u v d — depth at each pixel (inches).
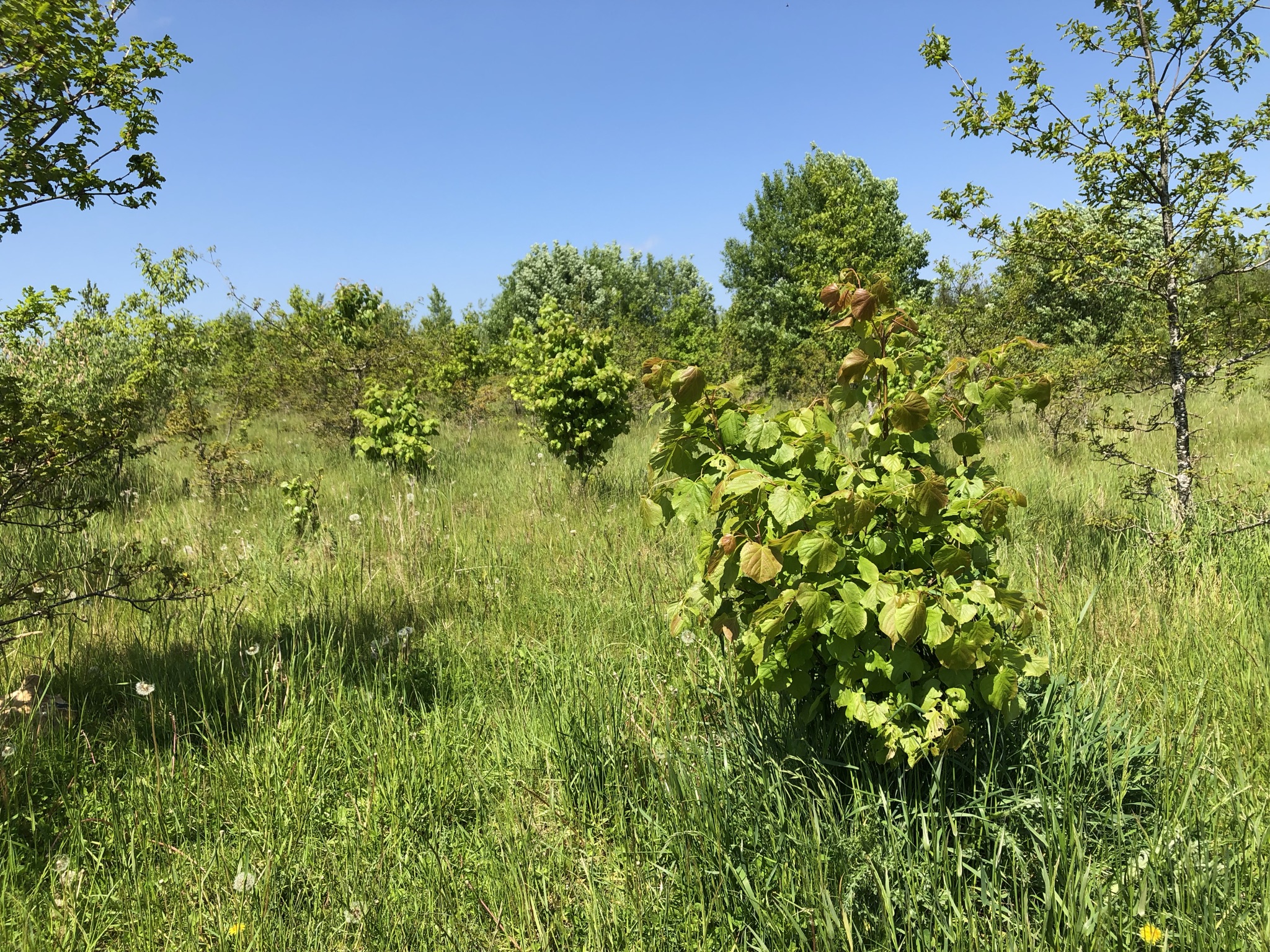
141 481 365.1
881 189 964.6
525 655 161.2
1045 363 399.2
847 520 81.1
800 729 103.7
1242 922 74.2
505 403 811.4
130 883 92.6
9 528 242.5
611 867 96.2
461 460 477.1
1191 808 90.5
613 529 261.4
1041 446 406.3
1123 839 86.9
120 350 384.5
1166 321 197.6
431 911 87.5
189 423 352.8
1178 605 155.2
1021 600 82.4
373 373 544.1
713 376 855.1
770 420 89.2
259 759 117.3
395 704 135.3
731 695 119.0
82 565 142.7
